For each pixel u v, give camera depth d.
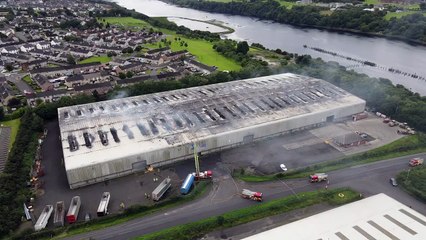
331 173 106.56
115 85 170.75
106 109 132.25
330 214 83.38
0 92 161.88
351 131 132.62
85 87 168.12
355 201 91.75
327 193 95.88
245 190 95.56
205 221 85.50
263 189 99.12
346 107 140.62
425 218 80.62
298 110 135.00
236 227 84.75
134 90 160.00
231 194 96.88
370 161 112.56
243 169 107.81
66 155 103.62
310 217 82.69
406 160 113.31
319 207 91.56
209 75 179.50
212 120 124.69
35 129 129.62
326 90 152.38
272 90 148.50
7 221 85.38
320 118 136.38
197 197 95.69
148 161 108.81
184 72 198.50
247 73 183.00
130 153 105.38
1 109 140.00
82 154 104.25
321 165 109.38
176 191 98.56
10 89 168.88
